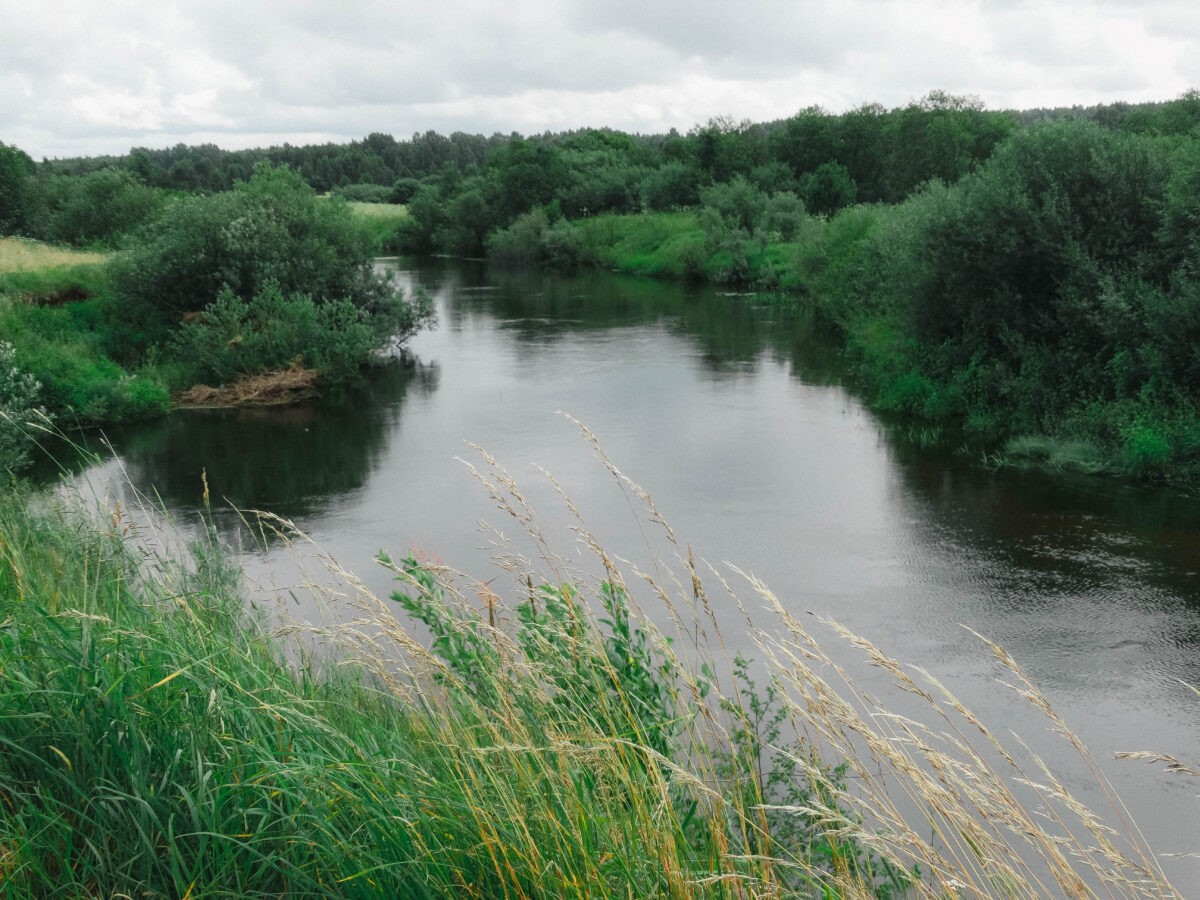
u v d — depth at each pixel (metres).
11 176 46.06
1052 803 6.14
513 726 2.97
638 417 18.48
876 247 27.00
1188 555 10.79
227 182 116.62
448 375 23.48
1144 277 15.99
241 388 20.98
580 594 3.80
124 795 2.53
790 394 20.45
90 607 3.80
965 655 8.40
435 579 4.11
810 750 3.92
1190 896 5.16
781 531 11.88
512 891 2.53
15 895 2.38
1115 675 7.98
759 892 2.65
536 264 61.72
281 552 11.17
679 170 66.31
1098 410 15.33
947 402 17.98
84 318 23.20
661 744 3.54
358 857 2.53
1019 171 17.72
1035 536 11.54
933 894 2.63
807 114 68.25
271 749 2.86
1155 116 46.66
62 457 16.06
